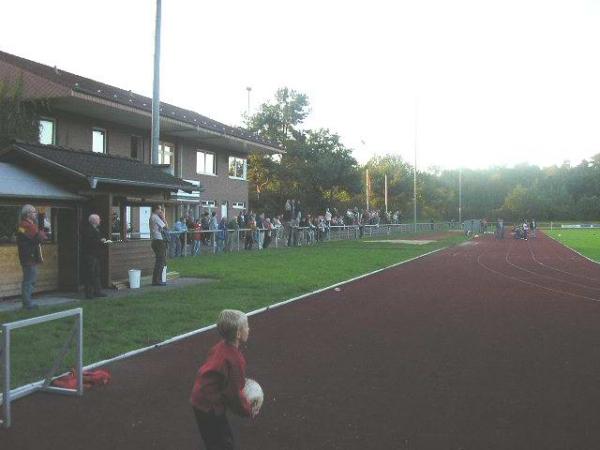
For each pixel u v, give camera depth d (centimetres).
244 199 4109
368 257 2519
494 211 11519
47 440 507
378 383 677
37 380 667
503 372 724
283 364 759
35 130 2117
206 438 404
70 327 942
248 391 411
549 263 2462
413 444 498
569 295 1430
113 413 574
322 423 547
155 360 776
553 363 768
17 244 1127
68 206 1333
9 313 1047
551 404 603
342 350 838
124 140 2919
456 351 833
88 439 509
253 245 3092
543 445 495
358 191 6091
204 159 3631
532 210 11175
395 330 980
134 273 1438
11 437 514
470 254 3014
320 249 2997
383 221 6075
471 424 545
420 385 669
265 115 6147
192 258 2248
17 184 1220
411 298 1358
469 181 12206
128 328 955
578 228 9094
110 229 1401
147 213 2872
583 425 543
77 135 2598
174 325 984
